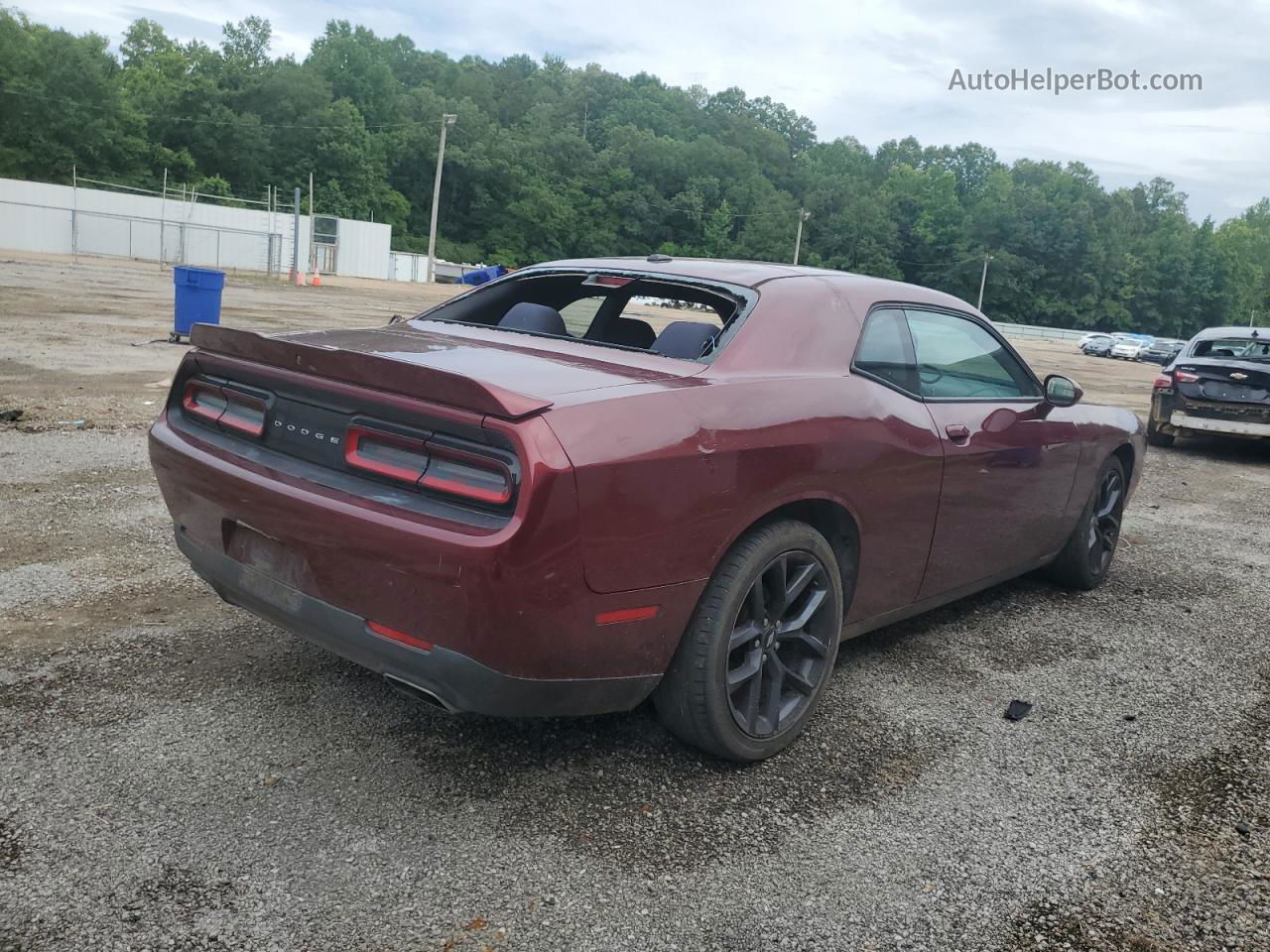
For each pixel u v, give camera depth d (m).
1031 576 5.35
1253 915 2.38
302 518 2.58
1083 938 2.26
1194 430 10.73
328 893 2.24
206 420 3.07
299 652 3.57
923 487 3.44
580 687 2.55
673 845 2.52
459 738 3.02
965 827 2.70
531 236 119.75
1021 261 125.75
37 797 2.54
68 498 5.43
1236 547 6.30
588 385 2.61
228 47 110.12
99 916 2.11
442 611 2.36
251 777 2.71
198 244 52.72
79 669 3.31
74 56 83.00
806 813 2.72
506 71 169.75
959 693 3.63
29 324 14.34
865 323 3.45
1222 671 4.03
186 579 4.25
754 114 174.00
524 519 2.26
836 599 3.15
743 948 2.15
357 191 106.81
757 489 2.76
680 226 125.00
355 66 123.44
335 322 19.52
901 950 2.18
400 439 2.49
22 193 47.91
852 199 131.62
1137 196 150.12
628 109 151.88
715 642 2.73
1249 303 136.88
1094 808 2.85
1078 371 31.45
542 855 2.44
